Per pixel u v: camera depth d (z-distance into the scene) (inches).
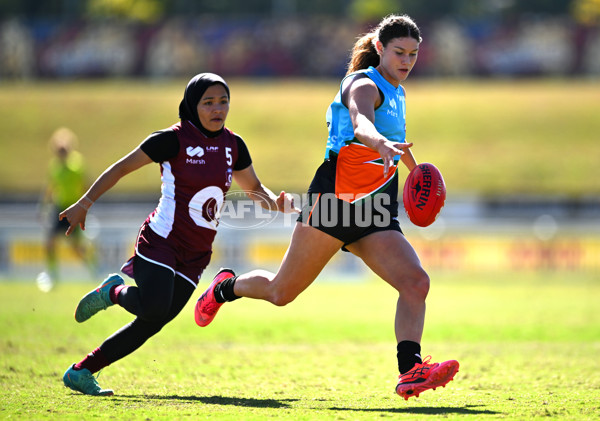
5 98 5585.6
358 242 754.2
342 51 5595.5
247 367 1023.6
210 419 660.7
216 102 768.9
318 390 852.0
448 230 2586.1
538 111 5142.7
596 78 5506.9
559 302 1947.6
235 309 1828.2
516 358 1108.5
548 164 4525.1
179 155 773.9
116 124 5241.1
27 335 1285.7
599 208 3061.0
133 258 789.2
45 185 4453.7
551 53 5516.7
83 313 794.2
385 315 1711.4
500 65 5556.1
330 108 759.7
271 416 677.3
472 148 4741.6
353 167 737.0
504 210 3100.4
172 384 879.7
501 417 671.1
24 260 2571.4
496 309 1801.2
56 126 5201.8
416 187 749.9
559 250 2568.9
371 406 742.5
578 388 852.0
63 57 5861.2
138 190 4116.6
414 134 4928.6
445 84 5605.3
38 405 729.0
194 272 797.9
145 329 795.4
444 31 5580.7
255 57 5664.4
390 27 748.6
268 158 4660.4
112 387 851.4
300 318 1654.8
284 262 767.7
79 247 2354.8
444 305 1881.2
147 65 5797.2
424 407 732.7
